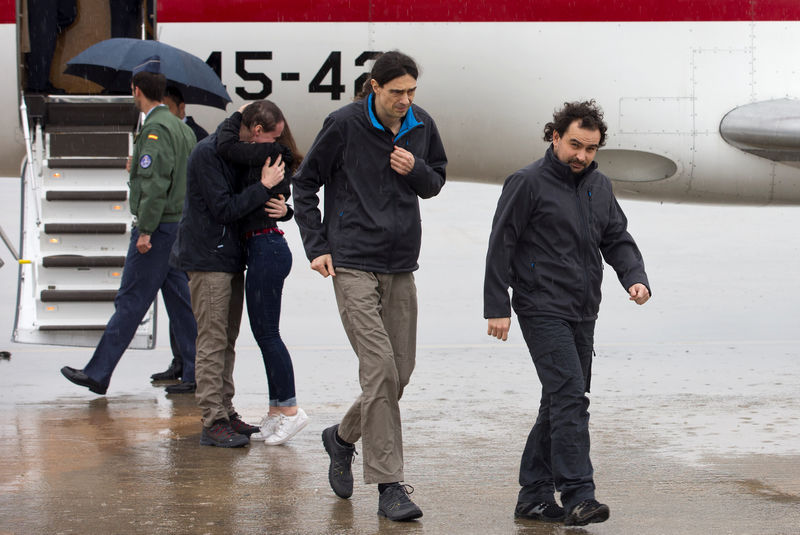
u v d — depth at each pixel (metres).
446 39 13.56
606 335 15.71
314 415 9.20
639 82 13.56
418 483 6.86
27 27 14.14
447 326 17.03
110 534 5.68
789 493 6.55
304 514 6.12
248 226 7.97
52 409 9.45
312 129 13.84
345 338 15.53
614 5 13.50
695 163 13.82
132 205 9.69
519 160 14.15
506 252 5.91
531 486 6.04
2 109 13.62
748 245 32.94
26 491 6.60
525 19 13.52
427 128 6.43
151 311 10.93
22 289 11.28
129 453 7.70
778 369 11.70
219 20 13.48
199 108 13.71
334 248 6.24
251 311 8.03
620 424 8.71
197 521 5.95
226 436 7.95
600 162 14.21
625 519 6.00
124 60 10.66
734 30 13.47
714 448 7.84
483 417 9.04
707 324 17.11
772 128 13.24
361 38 13.52
